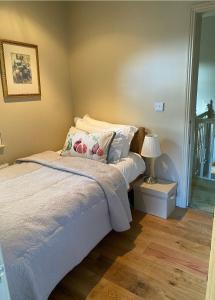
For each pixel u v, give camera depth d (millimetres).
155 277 1772
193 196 2986
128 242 2168
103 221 1934
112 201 1971
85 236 1739
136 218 2533
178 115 2518
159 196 2475
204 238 2191
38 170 2229
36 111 2814
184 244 2119
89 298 1617
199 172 3539
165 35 2404
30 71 2654
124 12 2598
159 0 2354
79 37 3016
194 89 2477
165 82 2518
